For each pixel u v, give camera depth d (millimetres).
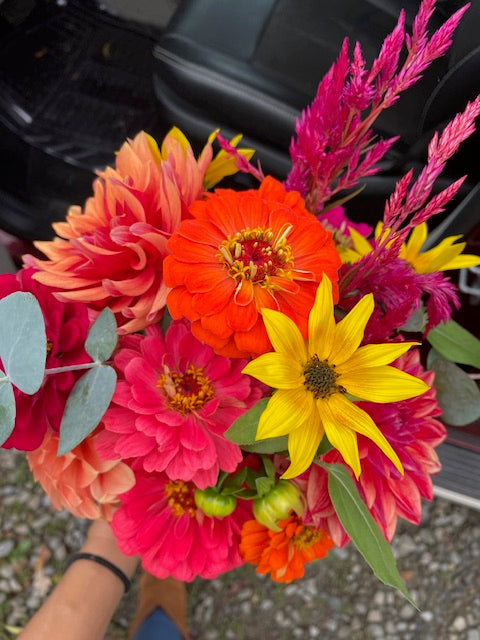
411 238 384
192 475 275
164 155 333
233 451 284
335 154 271
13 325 244
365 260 285
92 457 305
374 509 309
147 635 686
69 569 527
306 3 716
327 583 797
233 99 639
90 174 804
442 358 419
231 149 306
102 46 881
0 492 816
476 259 372
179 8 690
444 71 644
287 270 268
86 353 292
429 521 823
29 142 808
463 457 651
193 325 259
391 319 275
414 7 746
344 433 250
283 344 247
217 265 264
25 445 284
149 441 280
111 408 293
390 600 794
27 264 302
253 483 314
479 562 810
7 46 859
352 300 302
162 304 280
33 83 841
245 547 325
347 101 250
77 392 271
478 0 532
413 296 288
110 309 277
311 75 666
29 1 883
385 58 236
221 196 279
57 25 883
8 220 765
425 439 329
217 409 294
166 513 327
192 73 638
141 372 287
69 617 483
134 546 321
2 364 276
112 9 906
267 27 684
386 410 293
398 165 635
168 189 269
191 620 776
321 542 346
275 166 673
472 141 535
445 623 789
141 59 883
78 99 841
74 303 297
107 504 348
